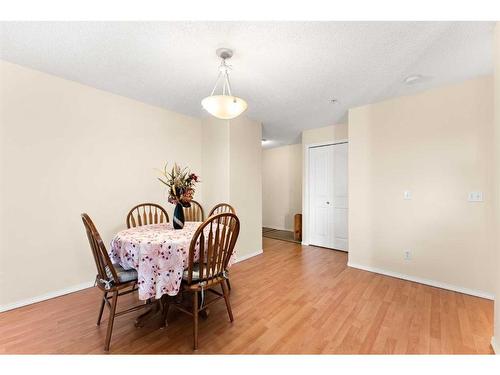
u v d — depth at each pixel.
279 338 1.65
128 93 2.72
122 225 2.80
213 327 1.78
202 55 1.92
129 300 2.24
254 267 3.17
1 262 2.02
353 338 1.65
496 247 1.47
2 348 1.55
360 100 2.87
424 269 2.59
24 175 2.14
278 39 1.69
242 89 2.57
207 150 3.67
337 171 4.12
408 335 1.68
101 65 2.09
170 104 3.09
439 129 2.49
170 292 1.61
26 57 1.97
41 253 2.23
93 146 2.57
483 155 2.27
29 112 2.16
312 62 2.01
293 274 2.90
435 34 1.63
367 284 2.58
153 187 3.12
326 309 2.05
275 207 6.21
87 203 2.52
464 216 2.36
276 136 4.93
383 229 2.89
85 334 1.70
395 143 2.79
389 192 2.84
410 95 2.68
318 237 4.41
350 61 1.99
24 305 2.12
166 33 1.64
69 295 2.34
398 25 1.54
